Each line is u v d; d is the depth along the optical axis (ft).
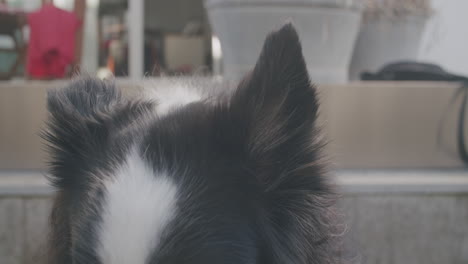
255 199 2.36
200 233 2.23
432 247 3.85
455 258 3.86
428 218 3.84
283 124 2.35
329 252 2.52
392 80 4.79
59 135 2.54
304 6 4.34
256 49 4.45
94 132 2.48
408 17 5.57
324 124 2.54
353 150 4.22
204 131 2.36
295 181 2.36
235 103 2.40
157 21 9.41
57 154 2.54
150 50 9.08
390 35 5.62
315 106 2.31
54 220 2.59
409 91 4.23
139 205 2.19
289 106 2.33
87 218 2.22
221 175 2.32
